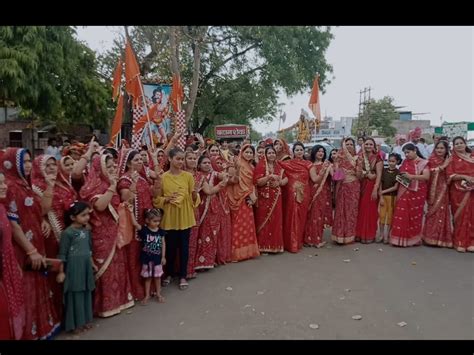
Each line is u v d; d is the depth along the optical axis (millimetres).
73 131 15812
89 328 3727
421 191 6477
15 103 11711
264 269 5488
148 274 4332
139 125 6598
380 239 7012
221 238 5676
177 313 4070
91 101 13555
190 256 5102
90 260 3680
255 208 6352
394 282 4918
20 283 3100
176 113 8320
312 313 4039
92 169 4016
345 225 6684
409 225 6516
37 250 3375
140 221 4480
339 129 48812
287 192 6363
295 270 5430
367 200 6770
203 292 4656
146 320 3908
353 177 6656
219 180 5535
